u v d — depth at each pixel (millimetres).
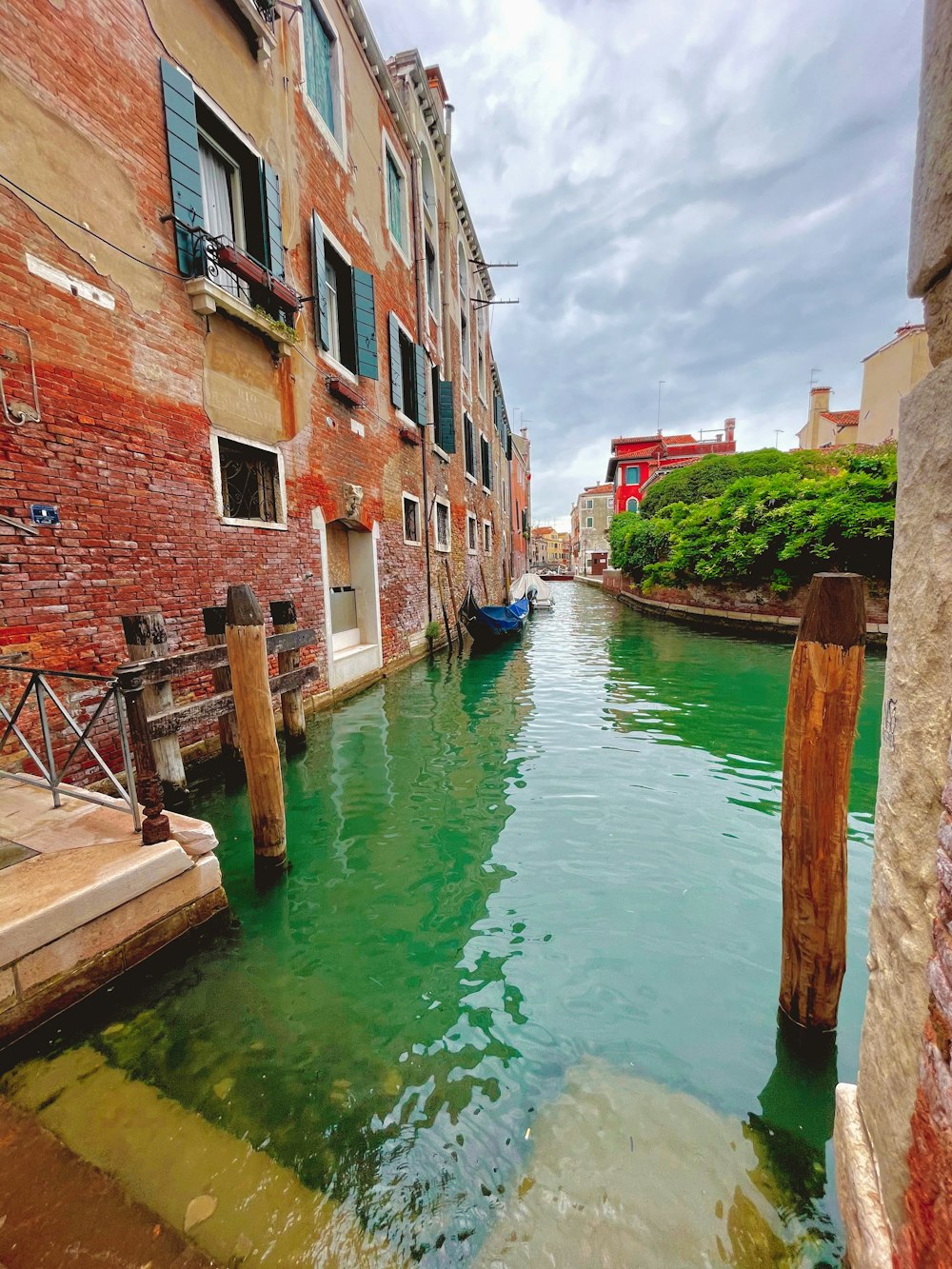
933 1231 966
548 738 6371
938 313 1039
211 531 5312
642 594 22688
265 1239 1609
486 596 20016
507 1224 1673
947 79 942
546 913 3238
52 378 3879
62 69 3945
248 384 5832
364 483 8594
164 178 4773
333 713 7324
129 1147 1876
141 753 2705
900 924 1161
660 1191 1769
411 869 3711
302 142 6883
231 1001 2572
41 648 3795
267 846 3539
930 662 1053
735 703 7859
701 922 3150
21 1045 2213
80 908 2391
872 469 12734
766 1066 2227
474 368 18141
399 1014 2510
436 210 13578
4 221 3600
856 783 5000
